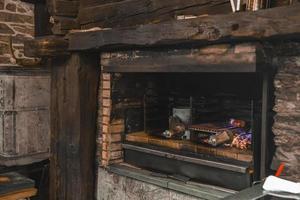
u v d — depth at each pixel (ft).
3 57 12.70
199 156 7.04
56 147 9.58
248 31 5.39
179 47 6.64
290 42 5.62
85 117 8.99
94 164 9.27
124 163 8.79
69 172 9.23
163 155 7.59
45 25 13.16
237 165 6.41
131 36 7.09
